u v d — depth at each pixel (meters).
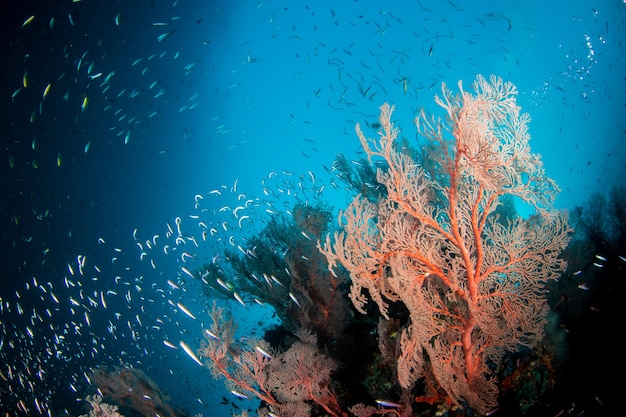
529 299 3.24
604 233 7.48
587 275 5.31
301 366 4.06
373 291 3.22
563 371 4.22
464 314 3.26
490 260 3.21
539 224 3.31
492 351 3.38
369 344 4.79
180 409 10.48
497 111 3.10
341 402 4.57
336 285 5.31
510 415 3.73
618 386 3.97
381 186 7.29
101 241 11.99
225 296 7.66
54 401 14.29
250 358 4.41
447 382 3.13
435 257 3.22
